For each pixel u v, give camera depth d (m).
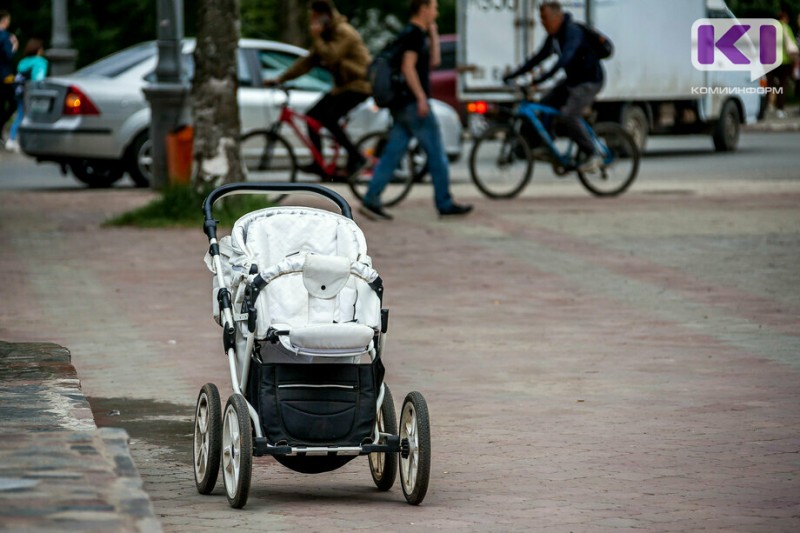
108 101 55.72
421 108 44.84
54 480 14.21
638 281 33.88
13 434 16.58
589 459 18.67
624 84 71.75
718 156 75.69
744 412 21.28
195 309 30.50
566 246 39.62
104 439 16.11
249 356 16.92
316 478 18.48
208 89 45.69
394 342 27.06
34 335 27.41
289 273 17.03
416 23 44.56
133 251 39.06
